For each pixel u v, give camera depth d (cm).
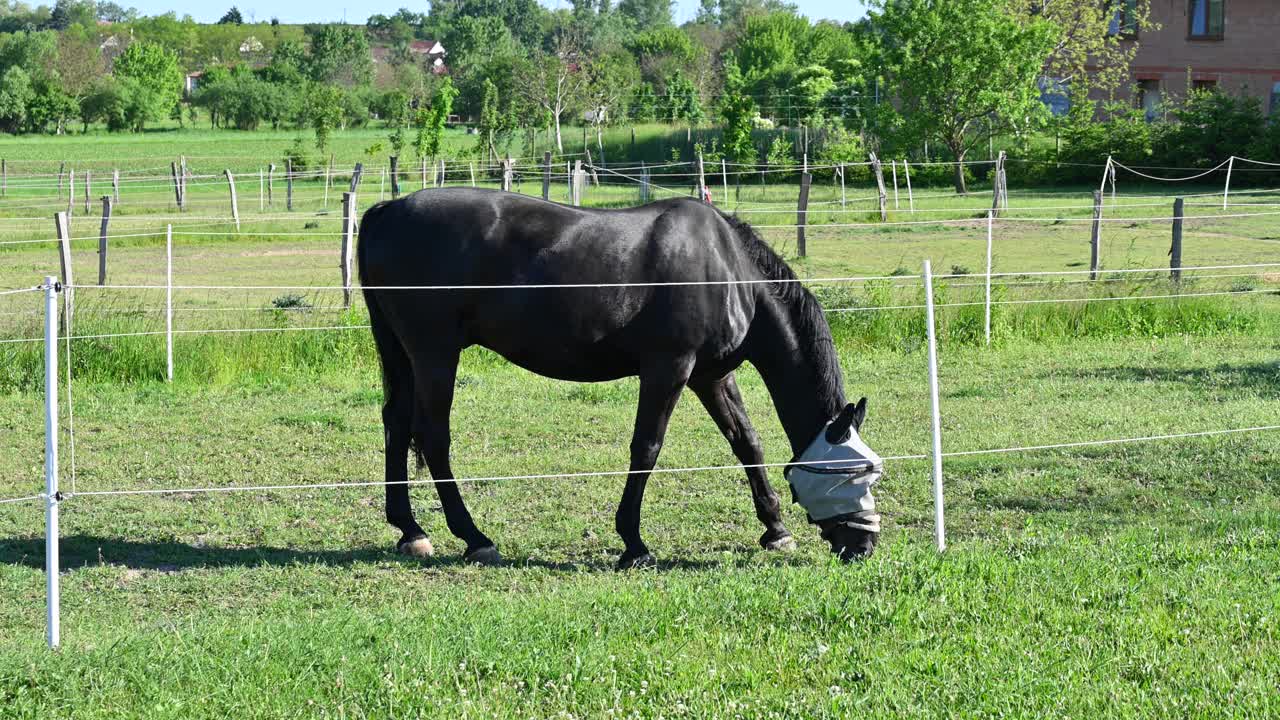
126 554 677
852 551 646
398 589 617
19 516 742
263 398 1138
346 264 1662
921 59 3831
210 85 8738
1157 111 4294
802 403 675
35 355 1177
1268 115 4019
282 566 655
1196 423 968
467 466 877
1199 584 543
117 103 8288
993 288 1561
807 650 481
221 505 780
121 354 1220
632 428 1011
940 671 455
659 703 434
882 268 2123
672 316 652
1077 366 1265
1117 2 4528
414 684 443
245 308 1464
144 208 3672
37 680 448
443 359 670
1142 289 1569
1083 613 509
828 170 4338
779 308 676
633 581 604
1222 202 3184
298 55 10369
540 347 664
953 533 704
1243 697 424
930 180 4172
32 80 8312
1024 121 3969
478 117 8562
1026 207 3219
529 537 713
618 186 4300
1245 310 1509
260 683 449
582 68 6800
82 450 928
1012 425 990
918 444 930
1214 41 4450
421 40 15825
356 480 845
